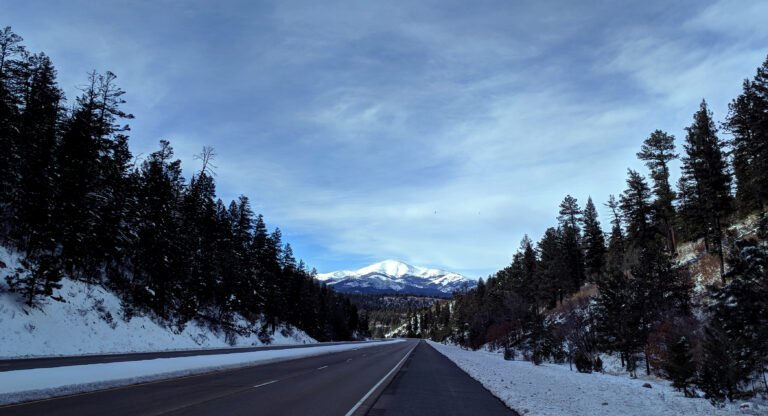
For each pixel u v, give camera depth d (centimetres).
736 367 2027
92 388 1309
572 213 8638
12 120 3522
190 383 1545
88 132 4041
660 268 3888
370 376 2089
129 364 1752
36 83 3969
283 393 1373
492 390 1608
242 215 8031
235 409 1039
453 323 16162
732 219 4888
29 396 1097
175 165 5903
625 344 3584
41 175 3716
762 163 3328
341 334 14775
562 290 7850
